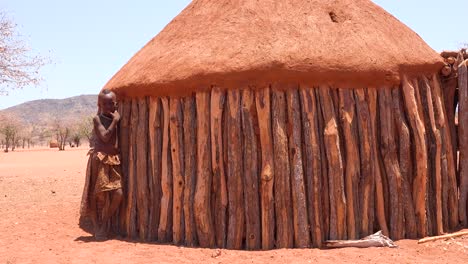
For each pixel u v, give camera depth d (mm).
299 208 6746
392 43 7691
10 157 41938
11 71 18281
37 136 127750
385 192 7141
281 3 7977
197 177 7047
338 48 7230
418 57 7672
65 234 7969
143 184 7508
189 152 7113
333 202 6793
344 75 7020
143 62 8117
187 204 7062
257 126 6930
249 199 6789
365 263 5820
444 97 8039
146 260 6156
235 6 8039
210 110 7051
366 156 6988
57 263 6094
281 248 6707
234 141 6867
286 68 6930
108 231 7797
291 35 7414
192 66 7238
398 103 7297
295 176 6789
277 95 6926
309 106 6922
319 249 6617
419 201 7203
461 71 7902
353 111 7031
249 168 6824
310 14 7793
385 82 7215
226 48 7336
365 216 6945
